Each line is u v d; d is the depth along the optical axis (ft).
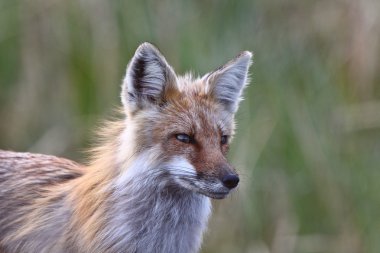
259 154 44.75
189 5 46.39
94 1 46.52
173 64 45.16
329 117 46.24
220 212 45.78
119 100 46.09
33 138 47.83
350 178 46.37
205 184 30.04
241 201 45.16
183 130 30.86
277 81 45.57
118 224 31.35
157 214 31.60
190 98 31.91
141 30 45.88
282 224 45.78
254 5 46.52
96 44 46.55
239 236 45.65
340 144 46.47
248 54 33.09
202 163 30.30
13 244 33.24
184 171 30.42
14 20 47.83
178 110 31.35
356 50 46.93
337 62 46.83
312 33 46.78
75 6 46.91
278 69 45.78
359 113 46.47
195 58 45.24
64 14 47.09
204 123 31.19
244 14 46.44
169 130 30.94
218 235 45.65
